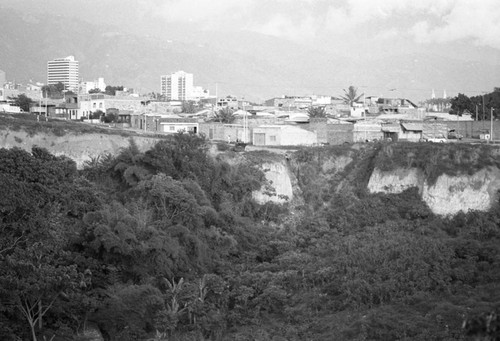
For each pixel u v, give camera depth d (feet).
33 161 283.38
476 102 572.10
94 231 277.64
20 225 255.09
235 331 266.98
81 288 258.57
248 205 369.50
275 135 442.91
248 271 302.86
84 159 384.27
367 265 290.97
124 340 260.21
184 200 318.45
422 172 387.75
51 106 603.67
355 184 398.42
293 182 400.88
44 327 251.19
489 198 373.61
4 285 229.25
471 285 282.15
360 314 260.83
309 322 263.29
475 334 119.24
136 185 337.93
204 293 276.41
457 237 340.80
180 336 259.39
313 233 348.18
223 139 464.24
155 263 285.64
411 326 244.22
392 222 358.43
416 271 281.74
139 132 418.51
